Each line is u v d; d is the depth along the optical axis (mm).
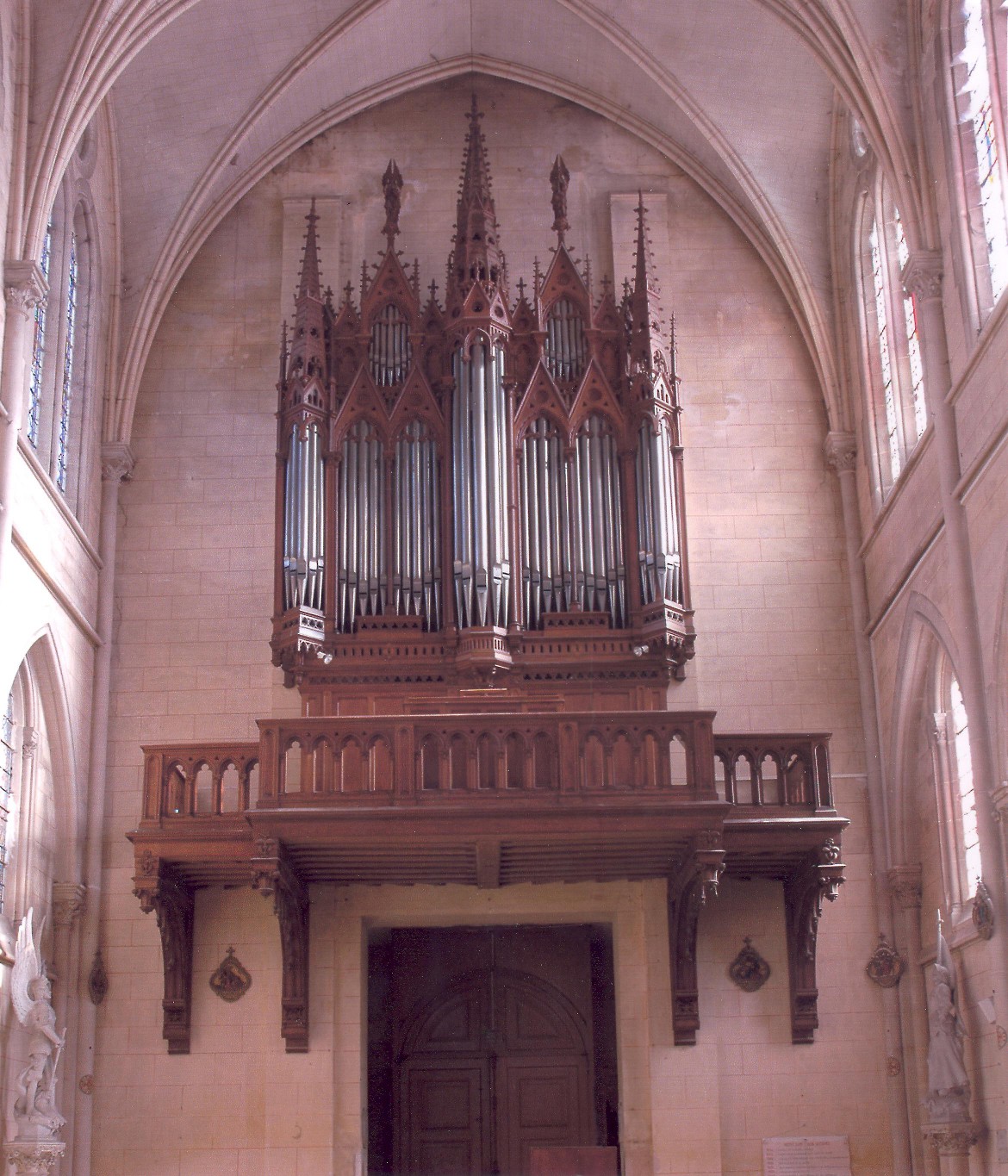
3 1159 19984
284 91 26641
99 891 23812
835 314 26750
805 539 26078
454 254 26344
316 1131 22547
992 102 20062
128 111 25516
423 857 22062
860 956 23797
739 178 26984
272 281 27375
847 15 22156
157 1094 22953
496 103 28688
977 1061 20641
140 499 26016
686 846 21625
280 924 22531
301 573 24344
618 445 25391
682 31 25922
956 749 22547
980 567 19609
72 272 25141
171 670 25109
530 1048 26484
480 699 23875
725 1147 22781
